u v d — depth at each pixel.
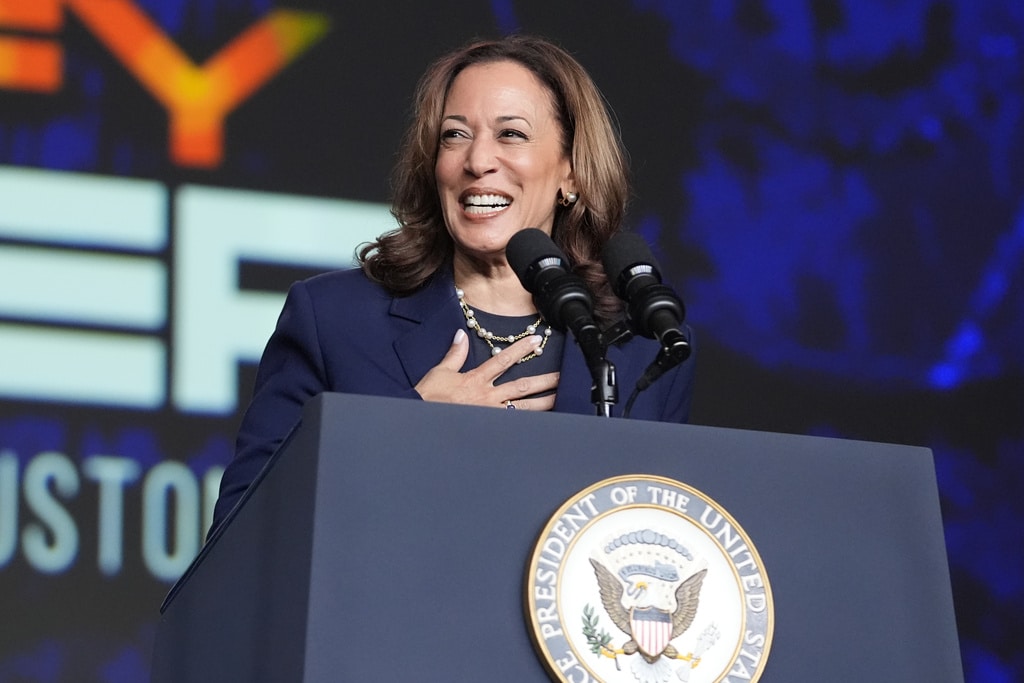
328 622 4.66
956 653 5.24
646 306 6.14
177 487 12.66
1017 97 15.23
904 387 14.54
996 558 14.37
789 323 14.46
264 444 7.79
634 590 4.90
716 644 4.93
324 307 8.24
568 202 8.80
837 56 15.02
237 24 13.64
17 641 12.13
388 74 13.98
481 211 8.33
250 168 13.41
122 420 12.65
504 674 4.77
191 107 13.37
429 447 4.91
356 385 8.02
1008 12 15.36
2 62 12.98
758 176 14.65
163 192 13.13
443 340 8.12
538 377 7.67
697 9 14.85
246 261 13.23
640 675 4.83
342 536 4.75
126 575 12.44
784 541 5.18
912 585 5.27
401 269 8.43
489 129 8.43
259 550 5.18
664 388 8.14
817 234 14.65
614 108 14.50
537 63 8.76
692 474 5.15
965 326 14.73
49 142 12.95
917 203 14.88
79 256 12.81
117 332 12.77
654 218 14.37
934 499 5.39
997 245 14.93
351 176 13.67
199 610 5.95
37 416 12.47
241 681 5.16
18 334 12.55
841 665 5.11
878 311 14.63
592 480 5.04
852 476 5.32
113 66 13.23
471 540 4.86
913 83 15.09
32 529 12.30
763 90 14.84
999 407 14.66
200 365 12.92
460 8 14.32
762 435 5.28
